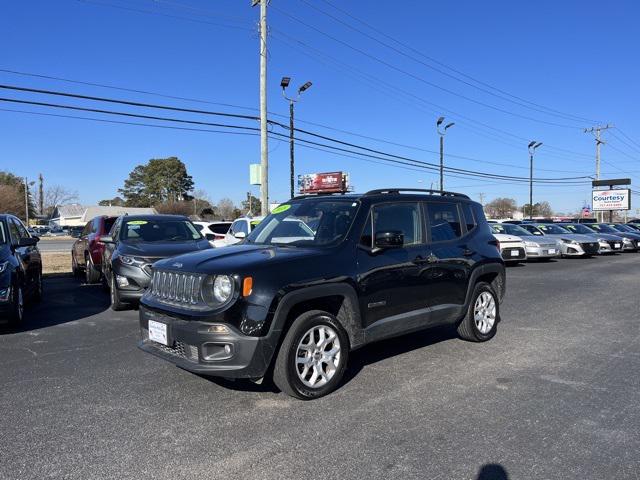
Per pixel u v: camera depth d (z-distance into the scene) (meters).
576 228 24.19
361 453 3.51
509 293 10.99
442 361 5.72
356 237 5.07
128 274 8.58
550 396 4.60
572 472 3.26
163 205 94.06
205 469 3.30
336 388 4.82
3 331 7.45
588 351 6.16
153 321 4.73
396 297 5.30
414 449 3.57
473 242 6.45
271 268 4.40
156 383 5.00
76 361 5.80
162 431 3.88
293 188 24.09
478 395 4.63
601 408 4.31
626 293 10.98
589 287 11.98
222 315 4.20
